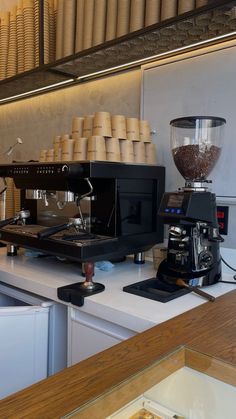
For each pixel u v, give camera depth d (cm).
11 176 162
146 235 156
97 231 148
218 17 133
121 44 157
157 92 176
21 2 216
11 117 278
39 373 129
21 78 212
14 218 174
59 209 173
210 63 157
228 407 63
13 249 179
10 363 123
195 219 120
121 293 123
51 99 242
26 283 140
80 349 123
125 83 196
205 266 128
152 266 162
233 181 151
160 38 152
